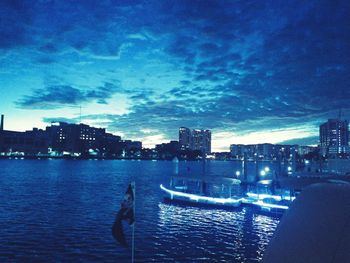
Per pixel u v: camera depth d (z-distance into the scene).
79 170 181.75
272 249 4.21
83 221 45.56
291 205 4.68
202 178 59.00
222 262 28.67
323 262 3.74
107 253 30.58
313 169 96.75
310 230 4.08
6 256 29.38
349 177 42.09
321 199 4.36
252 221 45.22
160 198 69.81
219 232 39.34
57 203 62.38
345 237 3.80
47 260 28.42
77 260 28.52
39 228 40.72
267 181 56.59
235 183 55.62
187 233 38.84
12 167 194.62
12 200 65.62
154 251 31.48
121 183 108.88
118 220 14.29
